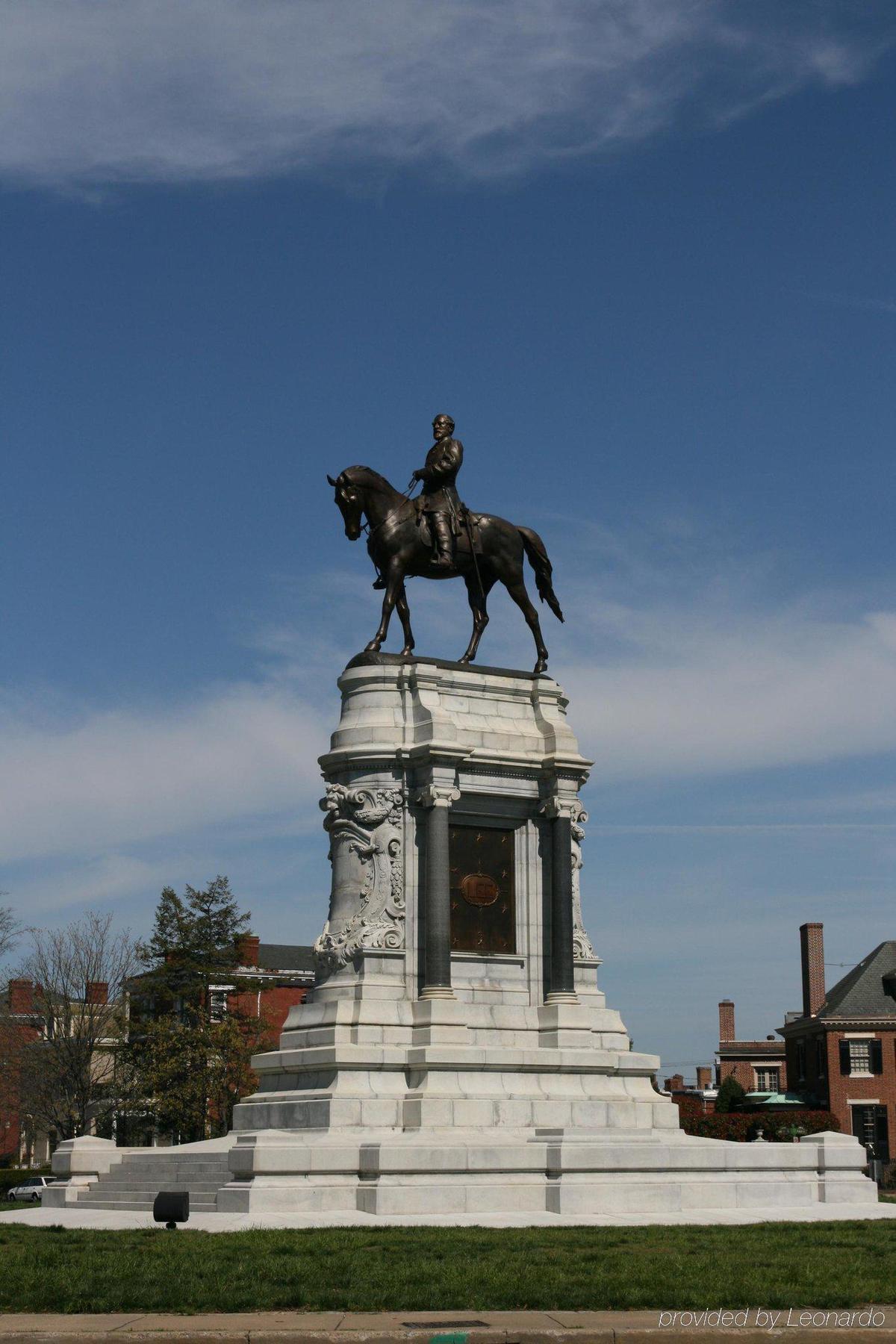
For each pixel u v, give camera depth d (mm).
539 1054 42219
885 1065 94938
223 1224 32938
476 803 44844
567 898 44938
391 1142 36719
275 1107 41312
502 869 45125
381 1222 33438
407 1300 20406
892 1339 18078
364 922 43219
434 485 47125
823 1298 20781
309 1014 42875
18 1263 24625
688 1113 95188
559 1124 41375
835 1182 39562
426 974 42875
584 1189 35562
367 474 46531
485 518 47812
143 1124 86375
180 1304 19984
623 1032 45219
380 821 43875
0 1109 99500
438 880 43094
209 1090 82938
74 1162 43031
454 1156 36406
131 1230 32125
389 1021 41969
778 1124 83312
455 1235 30031
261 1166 35906
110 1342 17141
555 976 44281
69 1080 87000
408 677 45469
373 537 46625
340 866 44281
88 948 92625
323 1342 17453
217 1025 84688
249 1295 20531
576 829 45875
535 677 47219
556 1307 20297
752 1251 27203
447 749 43500
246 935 88875
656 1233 31000
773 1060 115625
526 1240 28844
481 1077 41469
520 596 48125
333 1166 36438
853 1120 94812
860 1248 27969
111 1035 87750
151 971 87875
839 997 99000
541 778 45719
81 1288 21297
